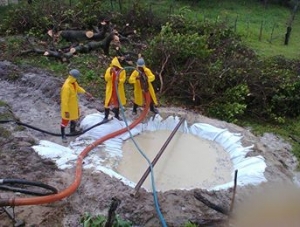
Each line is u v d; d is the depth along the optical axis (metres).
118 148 9.89
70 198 8.09
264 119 12.48
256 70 13.01
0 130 10.18
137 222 7.67
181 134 10.77
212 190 8.51
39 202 7.51
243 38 19.36
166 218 7.73
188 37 13.55
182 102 12.66
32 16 16.45
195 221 7.72
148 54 13.52
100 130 10.23
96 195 8.09
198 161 9.78
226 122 11.54
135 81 10.70
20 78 12.94
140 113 11.20
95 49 15.12
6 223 7.46
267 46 18.91
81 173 8.64
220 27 16.98
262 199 8.48
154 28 17.45
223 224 7.77
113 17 17.42
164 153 9.98
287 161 10.59
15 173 8.63
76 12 17.19
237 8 24.36
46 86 12.37
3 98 12.00
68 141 10.03
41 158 9.23
